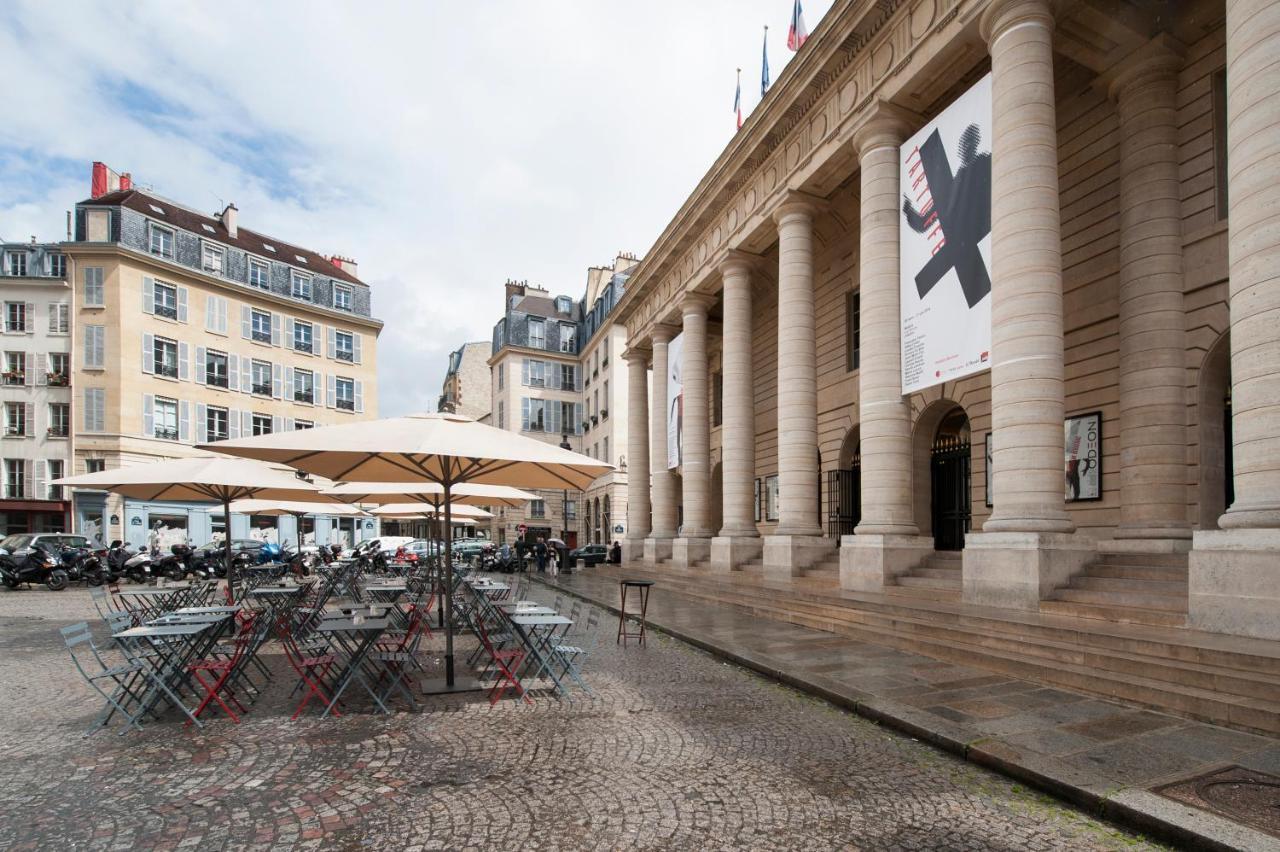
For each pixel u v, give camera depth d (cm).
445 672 820
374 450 624
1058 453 916
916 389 1148
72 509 3173
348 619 760
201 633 730
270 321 3934
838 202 1788
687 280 2208
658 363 2522
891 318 1241
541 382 4981
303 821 403
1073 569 888
